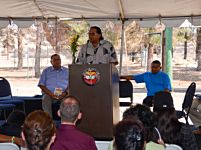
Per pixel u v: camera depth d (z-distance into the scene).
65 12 7.04
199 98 5.99
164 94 5.18
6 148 2.26
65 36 13.92
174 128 2.52
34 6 6.59
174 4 6.24
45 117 1.65
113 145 1.76
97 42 4.23
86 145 2.24
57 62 5.90
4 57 19.17
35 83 14.41
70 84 3.43
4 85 6.39
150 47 16.41
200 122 5.59
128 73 16.12
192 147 2.56
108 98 3.35
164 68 9.41
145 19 7.21
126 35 17.28
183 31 17.47
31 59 18.50
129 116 2.25
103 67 3.35
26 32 18.38
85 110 3.41
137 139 1.66
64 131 2.25
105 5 6.45
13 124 2.80
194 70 18.42
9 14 7.19
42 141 1.60
